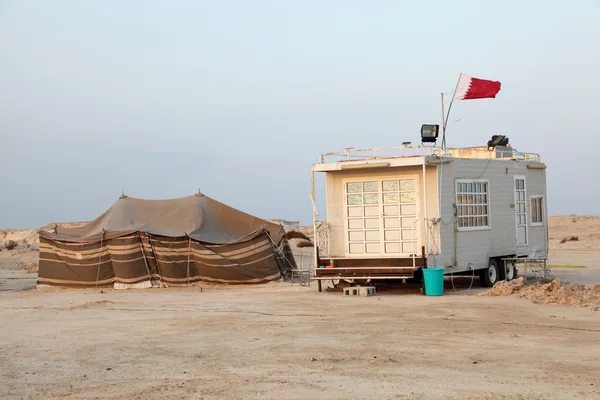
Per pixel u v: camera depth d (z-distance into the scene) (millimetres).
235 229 28109
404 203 21844
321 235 22703
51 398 9711
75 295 23312
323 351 12539
